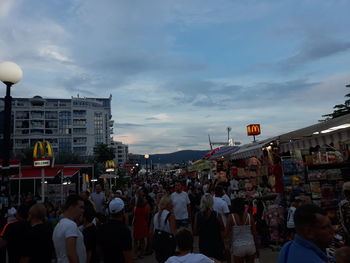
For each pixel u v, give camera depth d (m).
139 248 8.14
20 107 113.25
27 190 25.64
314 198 8.25
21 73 6.35
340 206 4.73
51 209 8.88
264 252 7.59
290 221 7.02
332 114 33.50
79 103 126.25
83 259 3.55
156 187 13.95
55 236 3.46
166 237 4.59
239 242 4.57
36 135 110.31
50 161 13.04
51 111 118.56
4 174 5.80
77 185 23.36
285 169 8.56
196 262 2.66
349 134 6.36
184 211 7.95
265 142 9.40
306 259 1.84
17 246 3.73
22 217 4.41
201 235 5.15
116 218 3.91
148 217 8.57
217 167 16.22
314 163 8.67
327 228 1.93
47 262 3.75
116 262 3.68
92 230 4.18
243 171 13.84
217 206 6.05
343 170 8.60
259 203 8.43
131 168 69.56
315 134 7.46
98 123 130.88
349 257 1.91
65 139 116.31
